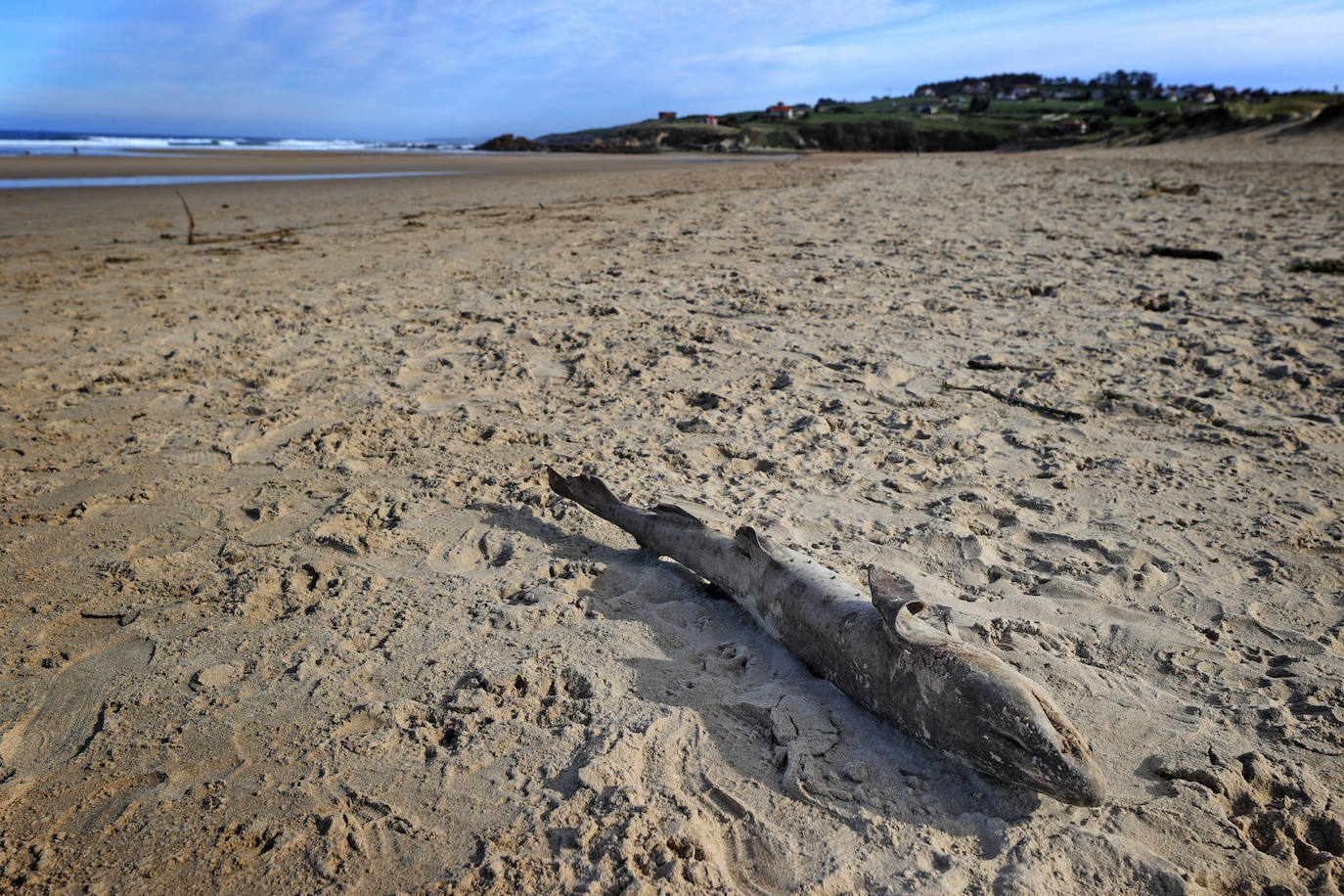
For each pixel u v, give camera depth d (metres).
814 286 9.91
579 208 19.75
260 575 3.86
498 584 3.80
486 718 2.92
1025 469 4.89
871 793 2.55
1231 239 12.55
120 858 2.39
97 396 6.63
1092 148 60.81
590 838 2.38
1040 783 2.38
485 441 5.55
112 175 32.34
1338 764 2.59
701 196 22.52
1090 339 7.42
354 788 2.61
